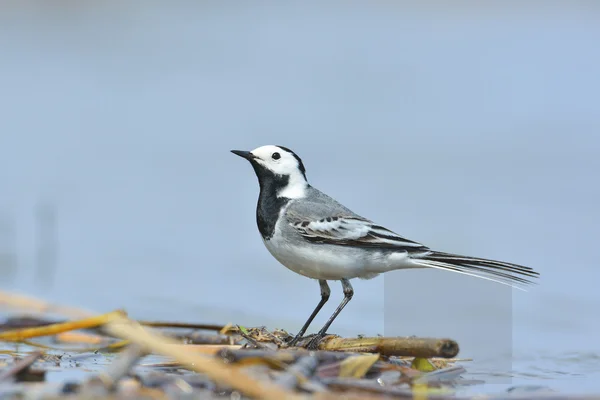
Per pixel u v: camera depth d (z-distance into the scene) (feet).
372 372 33.65
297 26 114.73
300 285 54.08
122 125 87.04
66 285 51.90
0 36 110.32
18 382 29.84
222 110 88.99
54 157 78.59
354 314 49.01
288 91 94.58
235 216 67.41
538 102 90.89
